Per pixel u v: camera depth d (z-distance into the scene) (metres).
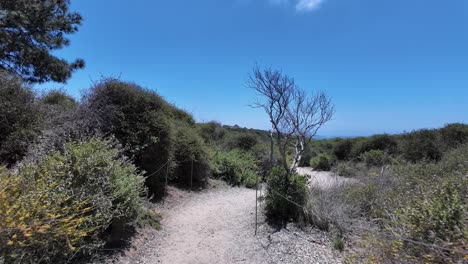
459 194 3.70
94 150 4.46
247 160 13.80
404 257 2.97
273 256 4.68
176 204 7.71
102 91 7.62
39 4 11.55
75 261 3.63
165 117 8.40
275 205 6.22
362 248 4.16
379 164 12.68
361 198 5.99
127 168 5.02
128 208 4.38
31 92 6.96
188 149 9.99
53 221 2.85
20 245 2.60
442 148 13.03
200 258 4.62
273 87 6.85
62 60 13.38
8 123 6.23
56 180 3.62
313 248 4.85
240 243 5.27
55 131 6.16
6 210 2.54
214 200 8.72
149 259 4.38
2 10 10.11
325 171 15.75
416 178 6.23
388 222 4.07
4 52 11.05
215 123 20.34
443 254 2.68
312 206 5.95
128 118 7.72
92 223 3.64
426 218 3.11
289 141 7.46
